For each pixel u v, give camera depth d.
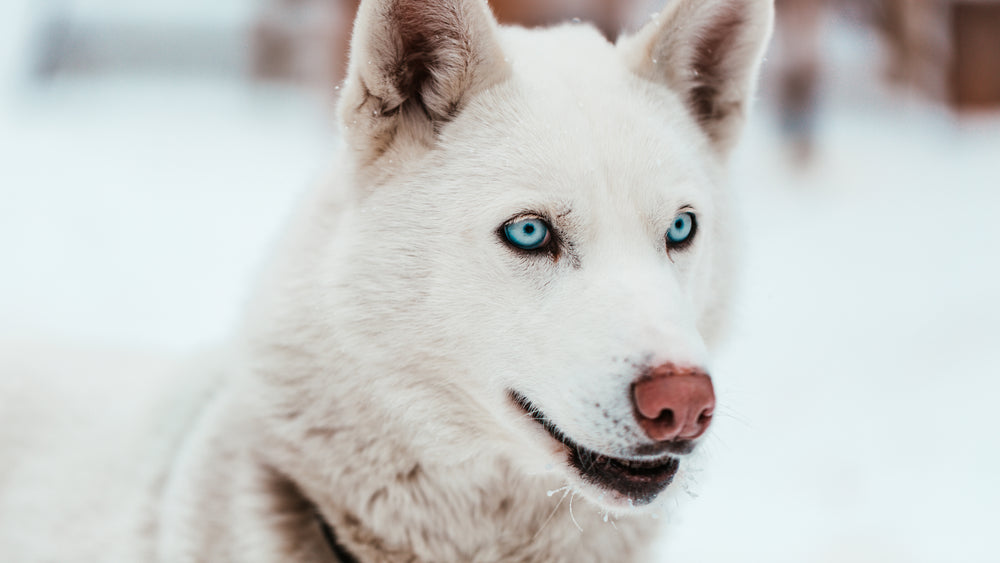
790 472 4.83
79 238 7.38
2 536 3.02
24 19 13.74
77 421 3.18
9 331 3.68
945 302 7.14
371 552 2.48
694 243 2.52
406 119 2.48
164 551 2.51
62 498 2.95
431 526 2.45
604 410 2.13
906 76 12.84
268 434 2.46
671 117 2.63
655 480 2.24
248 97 12.14
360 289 2.37
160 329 6.05
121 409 3.17
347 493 2.42
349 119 2.44
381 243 2.39
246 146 10.38
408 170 2.45
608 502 2.26
